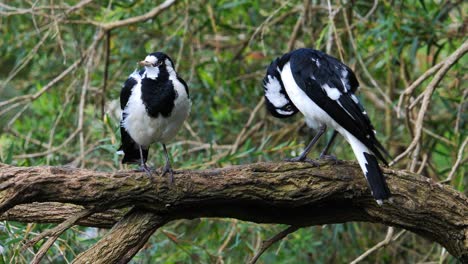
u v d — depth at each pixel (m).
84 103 12.22
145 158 9.34
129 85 8.76
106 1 13.16
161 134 8.91
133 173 7.84
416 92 13.52
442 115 13.66
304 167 8.27
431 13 12.10
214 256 11.30
